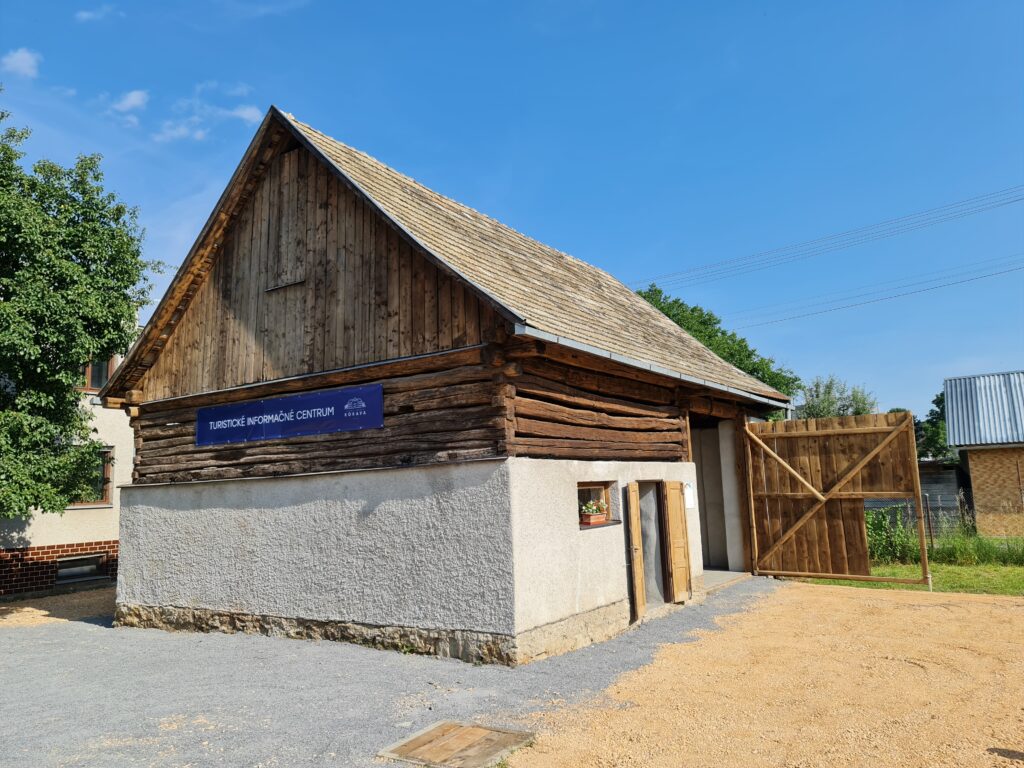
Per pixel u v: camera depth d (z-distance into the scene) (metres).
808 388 46.44
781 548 13.35
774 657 7.84
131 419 11.93
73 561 16.58
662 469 10.92
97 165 13.64
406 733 5.64
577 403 9.31
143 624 10.98
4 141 12.92
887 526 15.86
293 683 7.18
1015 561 14.70
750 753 5.09
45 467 12.37
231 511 10.27
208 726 5.95
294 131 9.98
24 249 12.16
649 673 7.29
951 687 6.56
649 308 17.50
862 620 9.69
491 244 11.33
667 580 10.64
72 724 6.14
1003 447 25.75
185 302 11.46
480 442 8.12
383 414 9.05
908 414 12.32
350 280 9.66
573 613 8.49
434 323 8.73
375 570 8.72
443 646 8.03
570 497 8.72
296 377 9.92
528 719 5.92
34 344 12.04
